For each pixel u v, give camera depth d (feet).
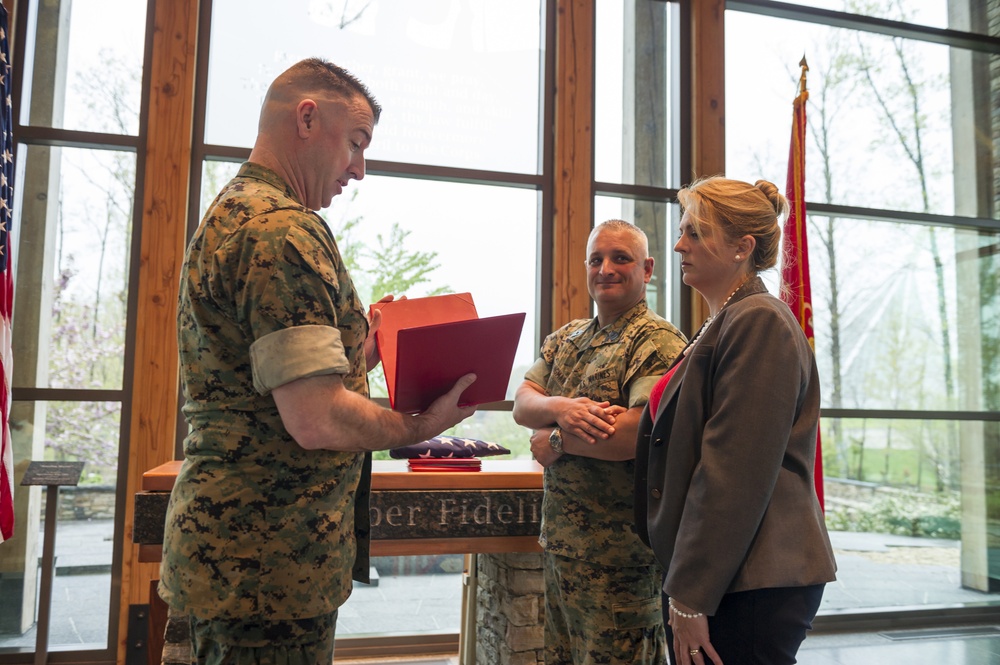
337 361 3.63
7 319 8.55
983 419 13.48
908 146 13.57
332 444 3.72
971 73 13.91
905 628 12.37
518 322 4.70
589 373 6.63
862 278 13.17
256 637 3.74
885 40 13.67
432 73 11.63
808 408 4.61
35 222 10.18
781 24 13.15
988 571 13.25
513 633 7.81
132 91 10.55
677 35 12.66
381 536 7.18
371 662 10.46
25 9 10.10
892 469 13.05
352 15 11.36
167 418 9.92
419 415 4.47
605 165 12.24
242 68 10.84
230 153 10.65
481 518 7.43
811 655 11.00
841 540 12.70
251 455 3.78
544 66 12.03
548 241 11.77
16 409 9.93
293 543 3.80
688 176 12.36
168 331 9.98
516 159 11.89
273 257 3.63
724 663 4.21
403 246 11.43
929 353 13.41
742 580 4.11
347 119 4.34
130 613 9.55
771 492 4.15
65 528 9.93
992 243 13.85
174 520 3.83
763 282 4.93
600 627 6.08
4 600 9.77
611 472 6.21
